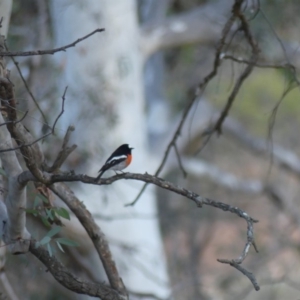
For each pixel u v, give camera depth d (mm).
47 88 13367
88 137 13797
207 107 19266
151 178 5316
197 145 21609
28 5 14492
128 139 14836
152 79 20781
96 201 14125
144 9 18312
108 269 7074
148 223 15203
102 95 14258
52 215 6566
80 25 14227
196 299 20266
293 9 15188
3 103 5797
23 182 5777
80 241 13109
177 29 16719
